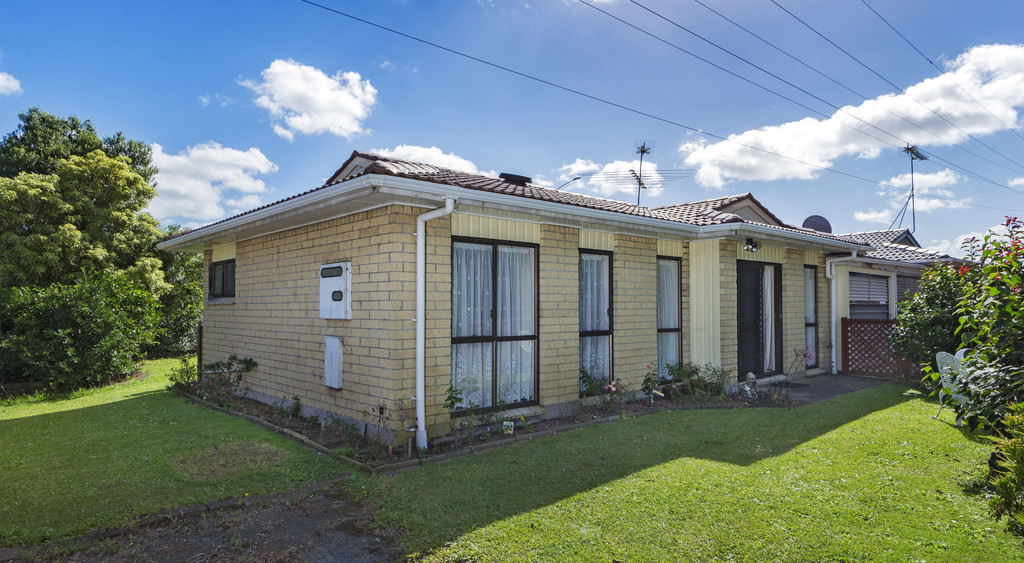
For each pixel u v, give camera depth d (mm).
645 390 8297
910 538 3586
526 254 7207
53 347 9641
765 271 10219
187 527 3822
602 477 4777
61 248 14391
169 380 10625
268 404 8062
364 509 4133
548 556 3346
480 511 4027
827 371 11555
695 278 9344
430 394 5965
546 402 7145
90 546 3500
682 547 3465
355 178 5121
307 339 7207
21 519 3855
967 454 5414
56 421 7141
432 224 6039
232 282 9594
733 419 7129
